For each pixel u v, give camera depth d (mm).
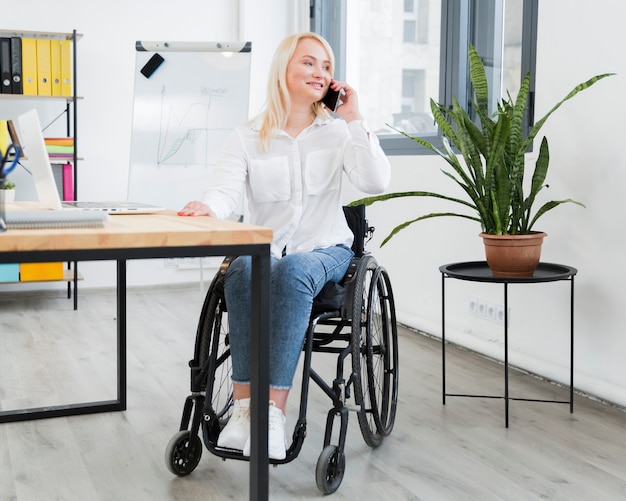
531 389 2809
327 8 5062
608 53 2566
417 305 3875
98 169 5000
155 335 3754
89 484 1951
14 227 1269
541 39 2900
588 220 2688
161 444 2248
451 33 3602
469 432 2346
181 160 4250
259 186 2162
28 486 1938
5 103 4750
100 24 4926
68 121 4625
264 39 5305
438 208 3641
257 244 1336
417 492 1897
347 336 2086
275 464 1840
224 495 1887
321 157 2166
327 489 1871
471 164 2598
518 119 2504
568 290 2812
